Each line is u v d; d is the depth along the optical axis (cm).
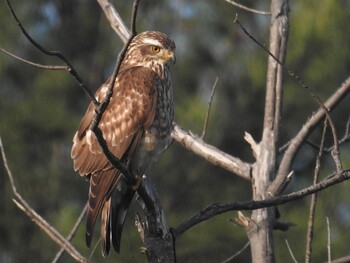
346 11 1883
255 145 822
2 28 1941
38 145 1817
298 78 696
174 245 705
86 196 1817
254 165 819
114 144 779
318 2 1886
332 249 1481
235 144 1867
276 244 1463
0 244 1659
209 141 1802
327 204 1603
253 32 1984
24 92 1919
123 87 791
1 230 1655
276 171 835
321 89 1842
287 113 1822
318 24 1845
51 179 1791
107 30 2130
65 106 1912
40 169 1797
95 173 757
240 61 1955
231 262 1410
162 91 802
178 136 859
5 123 1797
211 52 1997
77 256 748
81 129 774
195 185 1797
